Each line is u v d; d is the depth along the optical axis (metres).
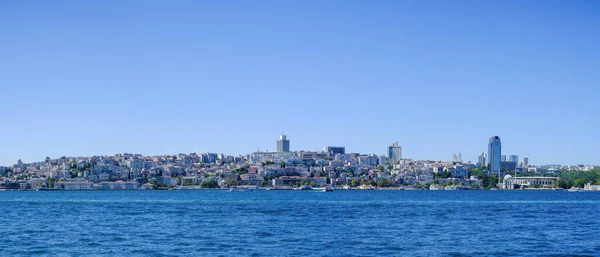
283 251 99.88
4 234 125.19
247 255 95.88
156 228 138.00
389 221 158.25
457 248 103.12
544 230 132.62
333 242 110.62
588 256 95.06
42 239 116.38
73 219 169.00
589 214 191.38
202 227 140.38
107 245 107.44
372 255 95.94
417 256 95.00
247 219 166.62
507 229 134.75
